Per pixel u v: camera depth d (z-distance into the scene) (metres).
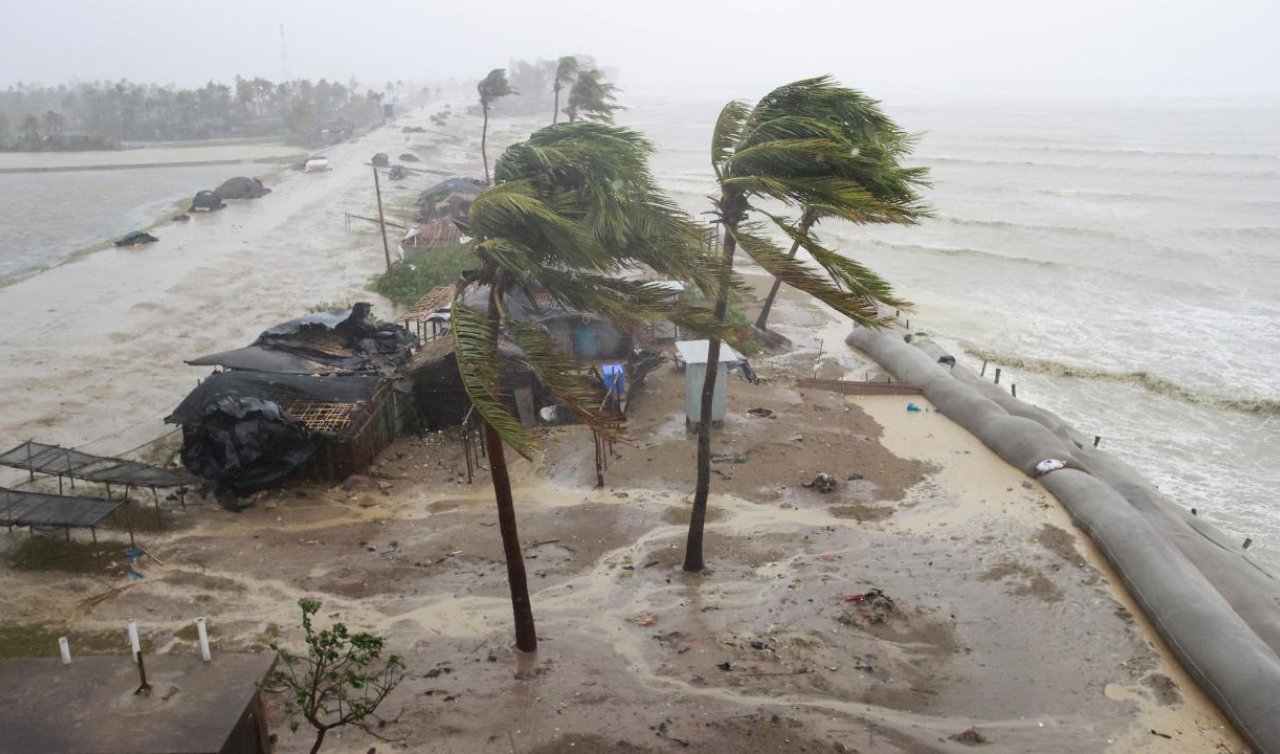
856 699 13.88
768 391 28.92
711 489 21.75
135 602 16.06
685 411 25.72
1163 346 35.84
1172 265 48.91
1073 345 36.19
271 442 20.50
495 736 12.52
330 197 69.00
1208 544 19.39
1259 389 30.97
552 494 21.39
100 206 68.44
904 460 24.09
